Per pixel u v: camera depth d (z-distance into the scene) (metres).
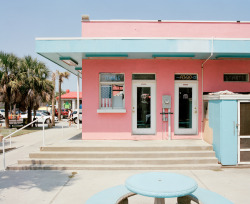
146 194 3.27
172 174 4.04
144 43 7.91
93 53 8.17
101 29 9.17
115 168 6.90
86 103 9.05
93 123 9.05
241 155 7.08
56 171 6.79
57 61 9.86
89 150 7.63
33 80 18.09
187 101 9.24
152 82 9.21
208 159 7.14
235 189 5.38
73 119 24.80
